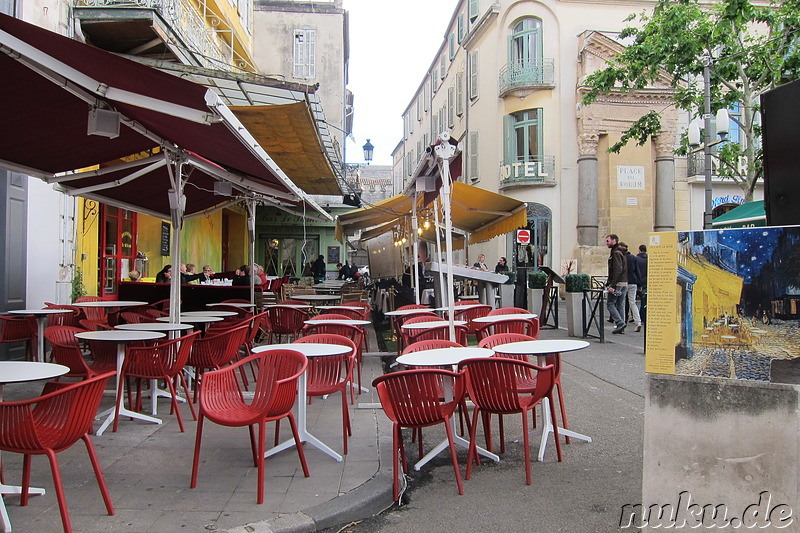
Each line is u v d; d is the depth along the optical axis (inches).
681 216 917.8
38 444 128.4
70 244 385.7
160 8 418.9
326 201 985.5
